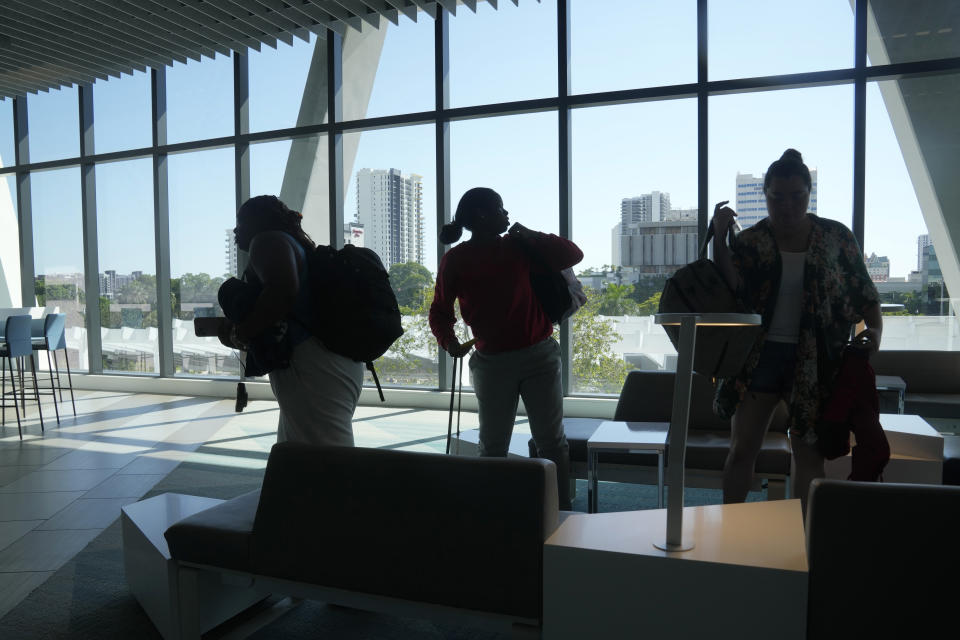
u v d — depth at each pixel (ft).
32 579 8.89
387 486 5.44
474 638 7.18
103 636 7.25
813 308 6.71
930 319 16.97
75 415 21.49
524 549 5.03
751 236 7.06
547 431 9.12
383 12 19.85
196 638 6.35
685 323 4.64
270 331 6.63
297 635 7.24
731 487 7.38
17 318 18.66
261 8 19.94
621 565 4.69
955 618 4.08
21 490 13.30
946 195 16.75
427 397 22.00
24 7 19.57
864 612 4.23
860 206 17.15
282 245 6.61
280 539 5.76
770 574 4.35
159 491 13.11
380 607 5.53
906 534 4.16
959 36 16.38
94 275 28.32
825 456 6.81
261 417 20.97
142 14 19.99
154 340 27.27
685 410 4.68
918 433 8.63
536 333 8.79
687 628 4.56
